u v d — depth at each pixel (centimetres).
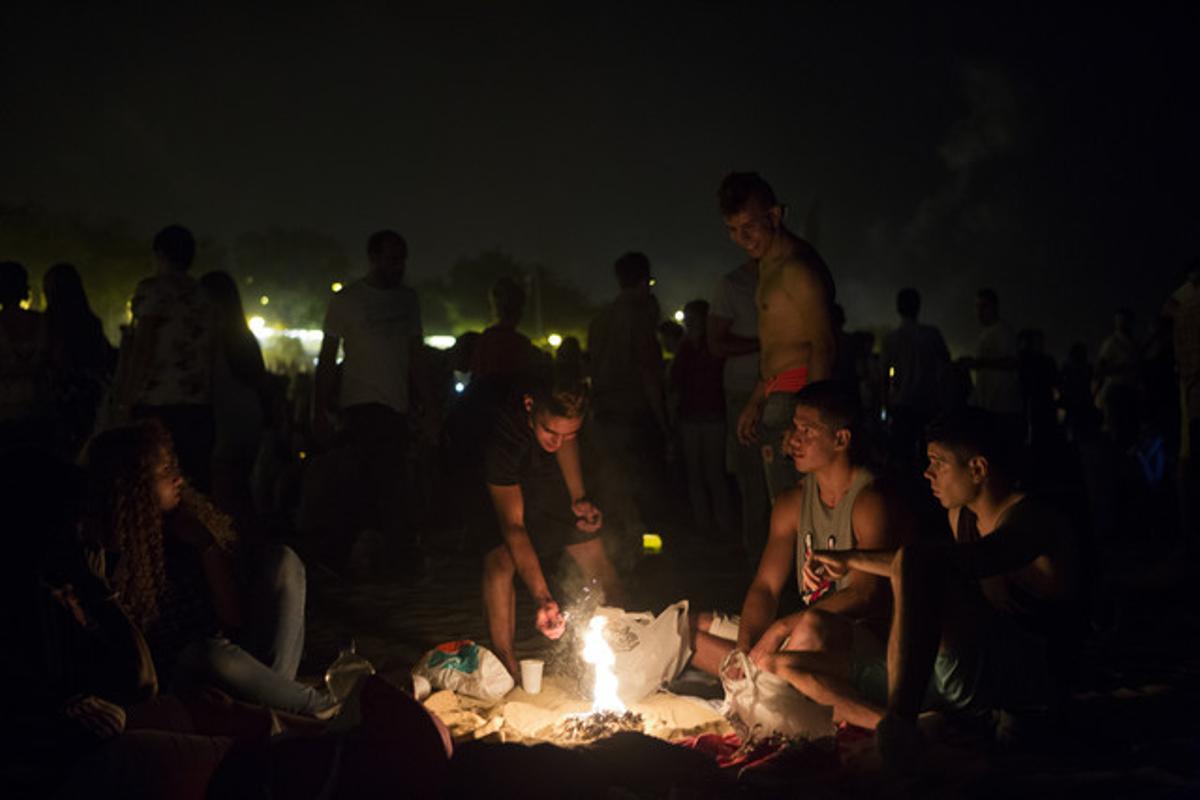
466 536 977
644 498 1083
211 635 449
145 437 429
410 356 862
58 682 365
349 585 841
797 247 616
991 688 419
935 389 1166
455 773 349
